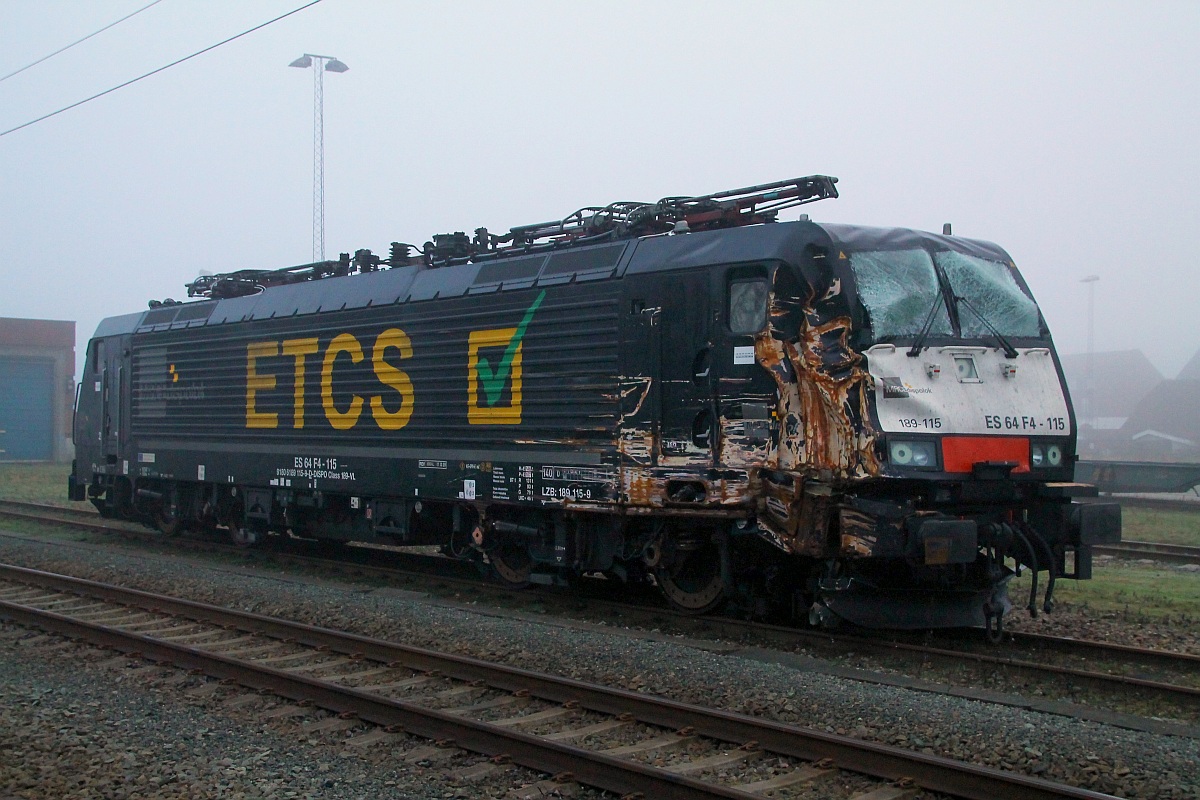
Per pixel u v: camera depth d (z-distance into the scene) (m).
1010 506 9.67
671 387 10.24
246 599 11.92
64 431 53.75
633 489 10.44
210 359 16.28
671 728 6.95
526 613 11.30
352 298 13.88
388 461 13.15
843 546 9.04
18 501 25.19
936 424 9.04
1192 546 17.48
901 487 9.16
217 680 8.45
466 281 12.38
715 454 9.90
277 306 15.17
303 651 9.45
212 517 17.06
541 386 11.35
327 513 14.98
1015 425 9.45
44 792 6.04
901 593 9.53
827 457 9.16
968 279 9.92
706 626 10.34
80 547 16.41
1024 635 9.61
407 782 6.20
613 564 11.24
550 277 11.38
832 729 7.00
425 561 15.45
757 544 10.26
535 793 6.01
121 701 7.92
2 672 8.89
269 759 6.59
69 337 54.12
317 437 14.25
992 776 5.63
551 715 7.31
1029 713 7.33
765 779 6.14
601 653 9.03
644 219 11.23
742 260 9.77
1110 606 11.50
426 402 12.69
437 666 8.47
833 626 9.80
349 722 7.28
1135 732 6.93
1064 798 5.38
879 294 9.25
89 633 9.89
